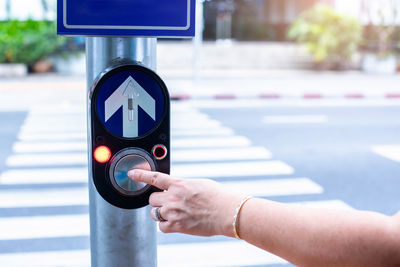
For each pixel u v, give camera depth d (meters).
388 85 15.22
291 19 24.34
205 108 11.54
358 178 5.90
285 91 13.62
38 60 17.36
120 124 1.06
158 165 1.09
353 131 8.91
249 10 24.08
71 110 11.04
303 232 0.90
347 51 19.11
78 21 1.10
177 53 19.27
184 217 1.00
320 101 12.71
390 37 20.69
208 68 19.42
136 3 1.11
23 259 3.72
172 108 11.48
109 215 1.19
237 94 13.00
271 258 3.76
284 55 20.05
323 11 19.16
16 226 4.36
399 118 10.33
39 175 6.01
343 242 0.87
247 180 5.82
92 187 1.19
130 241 1.20
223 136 8.47
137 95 1.07
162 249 3.91
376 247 0.84
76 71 17.36
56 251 3.87
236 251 3.89
